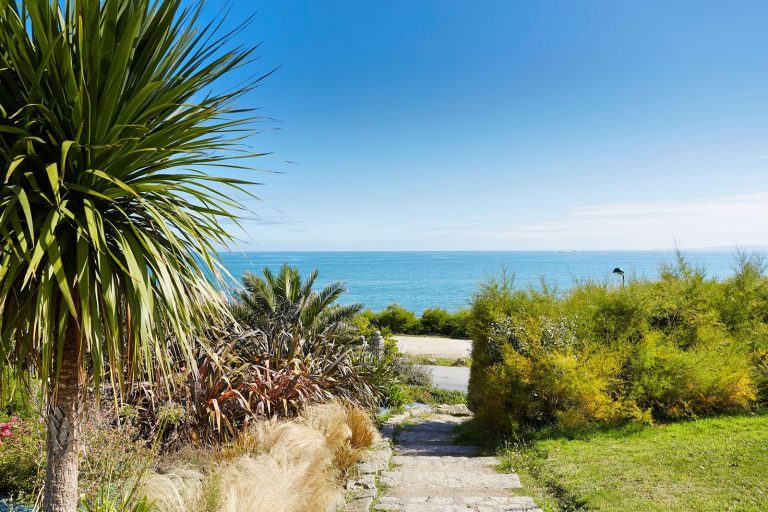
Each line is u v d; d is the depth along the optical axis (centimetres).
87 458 373
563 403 757
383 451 655
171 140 269
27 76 238
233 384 668
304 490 414
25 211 208
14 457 413
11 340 235
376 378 1023
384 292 8575
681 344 865
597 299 864
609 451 579
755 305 918
